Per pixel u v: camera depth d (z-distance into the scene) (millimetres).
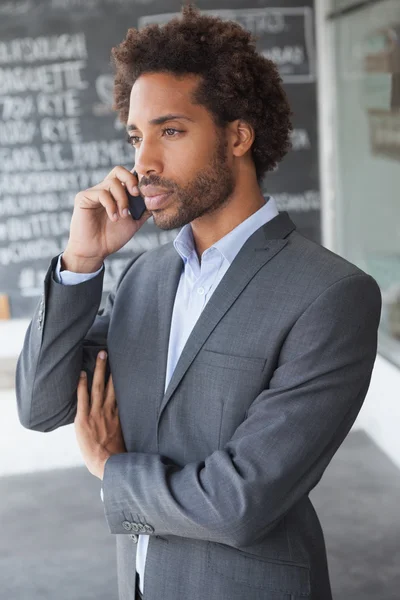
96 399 1228
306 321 1052
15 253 4062
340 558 2490
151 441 1164
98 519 2801
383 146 3328
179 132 1052
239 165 1134
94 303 1200
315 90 3969
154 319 1211
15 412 3689
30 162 3980
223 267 1146
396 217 3262
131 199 1166
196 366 1103
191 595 1099
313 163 4062
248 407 1075
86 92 3924
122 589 1242
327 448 1081
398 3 2961
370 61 3357
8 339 3926
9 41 3832
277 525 1112
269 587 1084
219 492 1007
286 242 1123
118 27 3854
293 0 3861
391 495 2877
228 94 1068
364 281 1084
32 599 2338
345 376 1060
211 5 3832
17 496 2984
